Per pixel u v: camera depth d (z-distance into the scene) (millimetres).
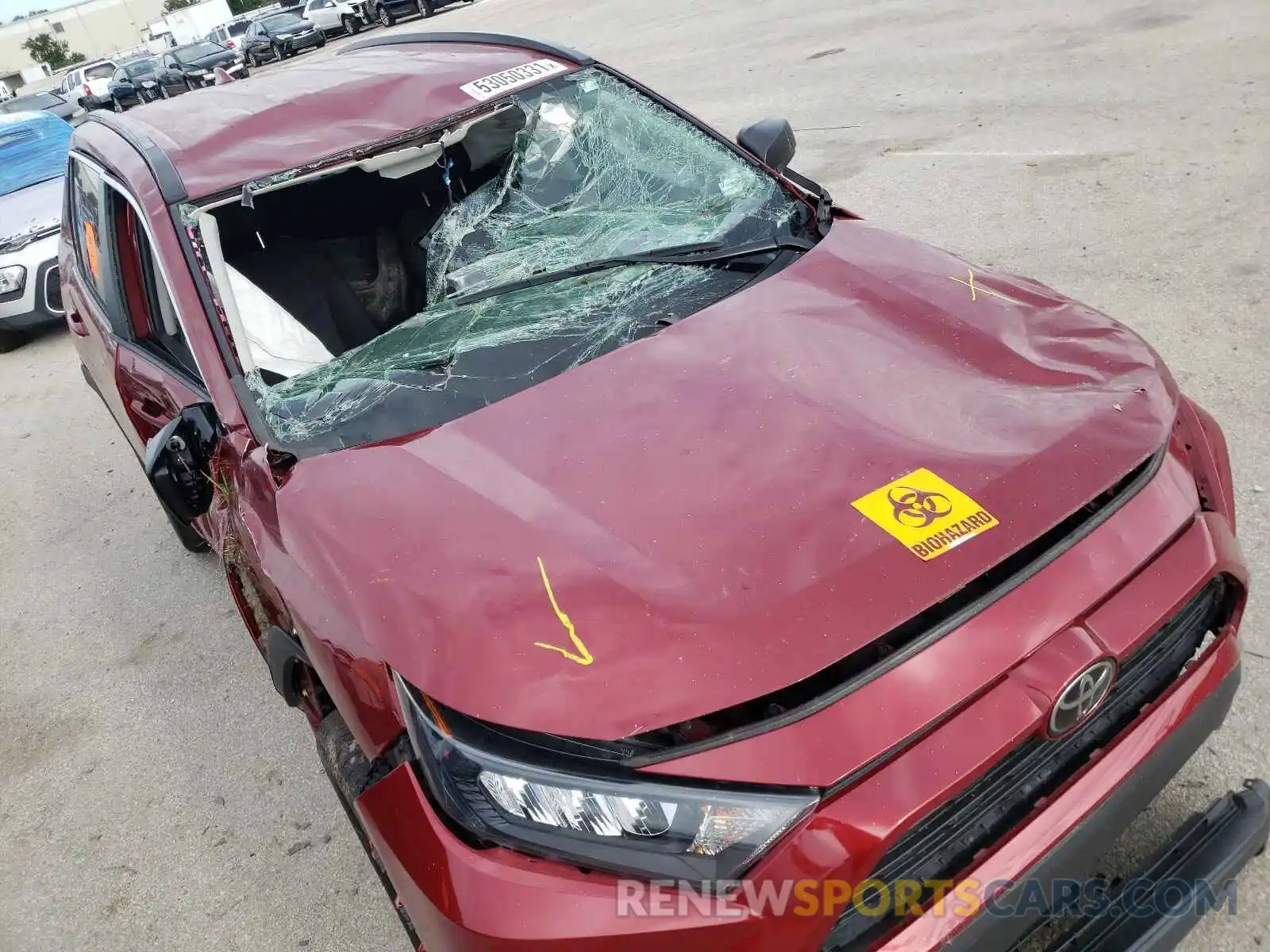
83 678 4012
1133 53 8070
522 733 1680
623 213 3166
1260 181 5500
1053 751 1796
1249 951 2111
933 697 1653
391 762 1888
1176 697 1941
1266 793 2055
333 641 1990
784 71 10008
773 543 1823
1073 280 4887
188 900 2887
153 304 3344
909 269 2605
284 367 2719
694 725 1677
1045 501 1855
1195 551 1941
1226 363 4023
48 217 8609
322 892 2814
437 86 3201
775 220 2982
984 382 2166
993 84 8078
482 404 2443
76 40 89750
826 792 1585
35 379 7797
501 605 1815
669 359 2367
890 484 1897
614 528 1924
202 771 3371
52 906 2975
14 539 5293
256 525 2359
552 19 17703
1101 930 1903
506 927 1588
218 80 3635
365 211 3113
